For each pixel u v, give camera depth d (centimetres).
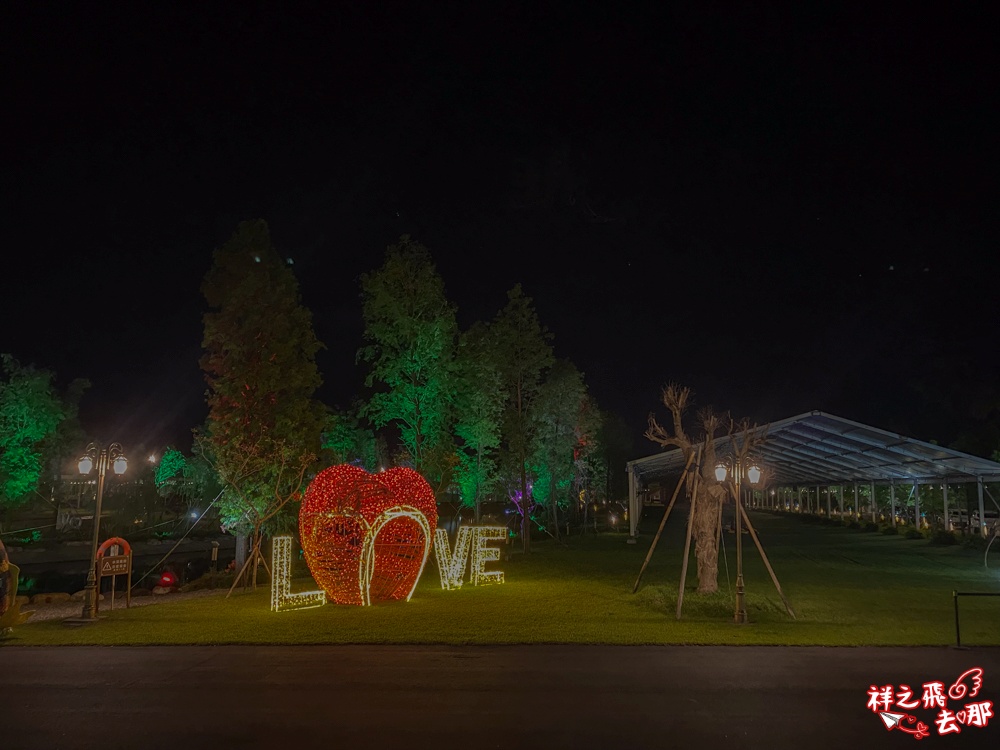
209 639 1277
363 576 1736
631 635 1306
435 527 1959
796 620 1511
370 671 1046
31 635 1337
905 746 750
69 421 4931
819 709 870
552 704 882
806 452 4606
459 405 3369
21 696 920
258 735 770
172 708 866
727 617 1540
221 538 4197
